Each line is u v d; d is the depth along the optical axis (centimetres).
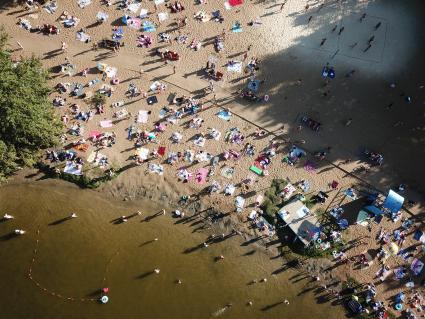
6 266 4309
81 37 4922
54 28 4909
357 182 4569
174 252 4366
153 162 4547
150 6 5078
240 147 4612
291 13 5122
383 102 4834
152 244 4378
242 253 4372
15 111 3859
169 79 4809
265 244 4388
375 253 4394
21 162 4425
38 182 4491
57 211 4431
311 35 5038
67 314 4194
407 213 4503
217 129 4662
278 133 4672
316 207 4475
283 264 4356
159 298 4253
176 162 4550
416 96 4875
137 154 4547
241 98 4772
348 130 4722
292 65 4916
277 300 4294
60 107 4653
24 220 4409
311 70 4906
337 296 4300
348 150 4659
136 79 4800
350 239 4419
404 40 5066
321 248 4366
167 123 4659
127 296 4244
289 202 4431
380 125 4756
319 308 4288
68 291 4238
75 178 4469
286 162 4594
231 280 4316
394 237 4431
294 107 4772
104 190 4484
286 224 4375
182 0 5125
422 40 5078
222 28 5034
